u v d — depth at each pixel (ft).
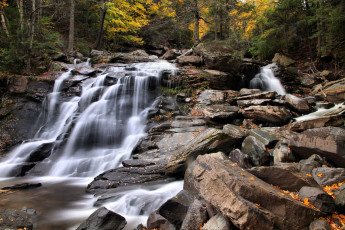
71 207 16.93
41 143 30.30
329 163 16.29
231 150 21.99
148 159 22.93
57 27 69.36
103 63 52.26
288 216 10.35
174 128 28.17
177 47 93.40
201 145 20.75
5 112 34.14
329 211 10.99
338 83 37.73
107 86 38.52
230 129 24.02
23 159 27.37
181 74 41.16
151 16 87.81
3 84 36.35
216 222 10.85
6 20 46.68
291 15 63.36
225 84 42.14
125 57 54.49
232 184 11.25
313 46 62.75
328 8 49.21
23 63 40.52
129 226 13.87
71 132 30.99
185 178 16.06
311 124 22.30
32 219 14.92
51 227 14.06
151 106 35.94
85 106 35.73
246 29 71.41
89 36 75.66
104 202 17.10
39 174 25.32
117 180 20.29
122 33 79.20
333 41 52.13
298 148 17.94
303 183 13.15
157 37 89.61
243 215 9.87
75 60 52.29
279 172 13.58
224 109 30.04
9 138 31.40
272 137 21.97
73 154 28.96
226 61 43.60
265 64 53.47
